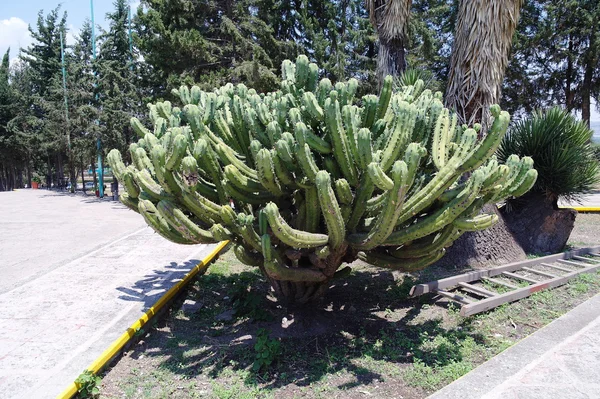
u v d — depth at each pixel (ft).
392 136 9.71
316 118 10.05
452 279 15.75
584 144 22.11
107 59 58.49
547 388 9.33
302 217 11.32
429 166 11.99
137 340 12.76
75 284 17.13
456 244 19.07
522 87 56.85
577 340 11.51
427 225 10.11
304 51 47.50
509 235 19.97
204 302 15.93
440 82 52.37
